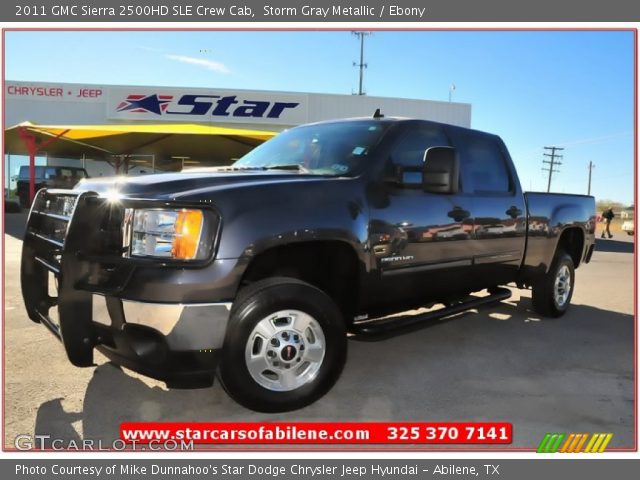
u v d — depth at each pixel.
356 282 3.57
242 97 24.62
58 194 3.51
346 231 3.35
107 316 2.85
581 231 6.09
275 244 3.00
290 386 3.08
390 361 4.25
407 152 4.02
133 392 3.44
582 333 5.23
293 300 3.03
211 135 16.42
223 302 2.83
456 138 4.57
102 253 2.93
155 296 2.71
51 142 19.48
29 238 3.74
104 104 24.75
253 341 2.94
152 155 22.98
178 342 2.74
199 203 2.84
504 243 4.84
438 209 4.07
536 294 5.74
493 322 5.64
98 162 26.19
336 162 3.83
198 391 3.49
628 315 6.14
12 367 3.79
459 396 3.53
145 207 2.84
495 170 4.96
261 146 4.70
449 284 4.36
